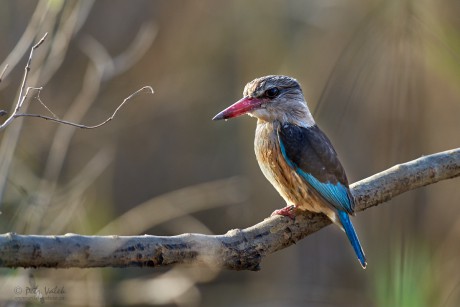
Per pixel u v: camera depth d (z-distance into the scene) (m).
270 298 13.36
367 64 9.69
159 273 13.20
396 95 9.44
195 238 5.61
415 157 11.39
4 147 9.50
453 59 9.96
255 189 13.90
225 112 8.50
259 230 6.43
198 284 13.68
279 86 8.55
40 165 12.31
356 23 13.17
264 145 8.50
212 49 14.85
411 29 9.17
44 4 9.71
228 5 14.71
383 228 10.05
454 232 11.97
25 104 9.45
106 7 14.41
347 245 13.72
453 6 9.65
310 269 13.63
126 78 14.29
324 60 13.47
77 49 13.80
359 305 13.08
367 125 12.58
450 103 12.55
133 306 12.48
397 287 9.12
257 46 14.38
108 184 13.15
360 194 7.54
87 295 10.98
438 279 10.81
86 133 13.70
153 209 12.64
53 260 4.96
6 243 4.82
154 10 14.63
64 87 13.57
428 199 12.27
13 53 9.47
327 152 8.18
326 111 12.58
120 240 5.22
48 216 11.04
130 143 14.61
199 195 13.31
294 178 8.12
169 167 14.75
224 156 14.81
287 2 14.17
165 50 14.62
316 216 7.85
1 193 9.28
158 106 14.63
